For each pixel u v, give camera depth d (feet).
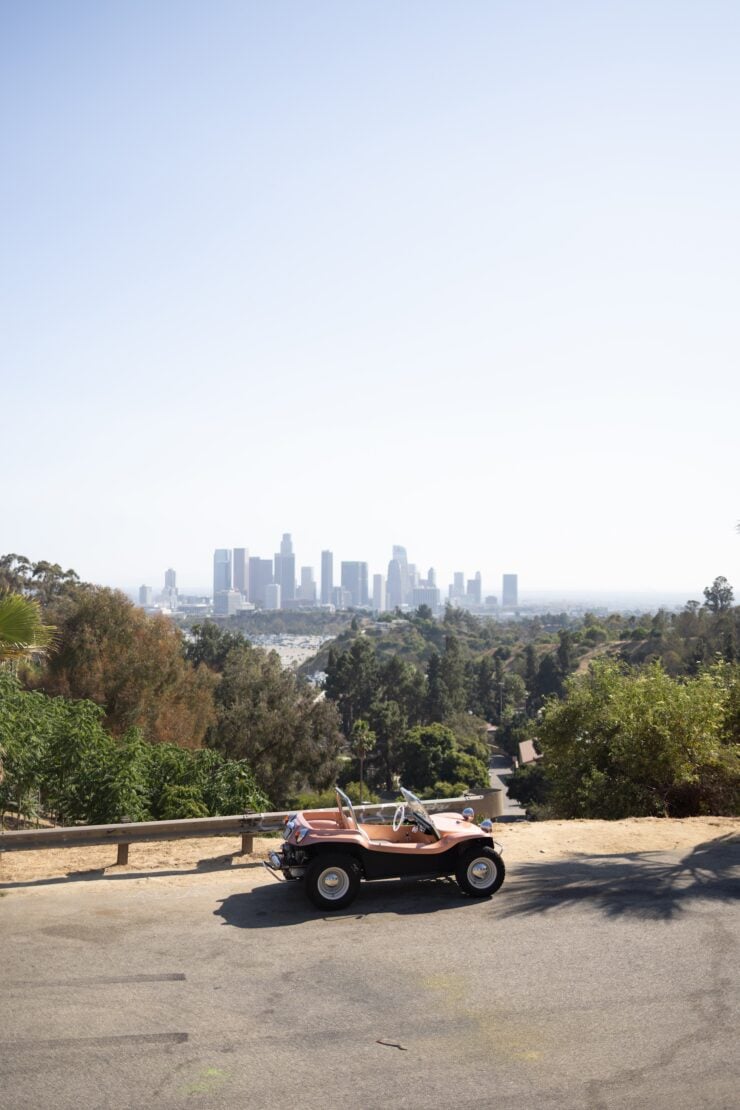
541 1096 18.93
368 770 351.05
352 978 25.22
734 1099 18.90
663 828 46.85
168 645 144.87
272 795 186.80
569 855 40.60
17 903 32.19
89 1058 20.34
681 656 426.92
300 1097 18.75
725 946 28.07
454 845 33.12
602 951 27.55
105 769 58.75
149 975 25.27
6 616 39.99
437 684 438.81
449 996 24.03
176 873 36.63
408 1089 19.15
